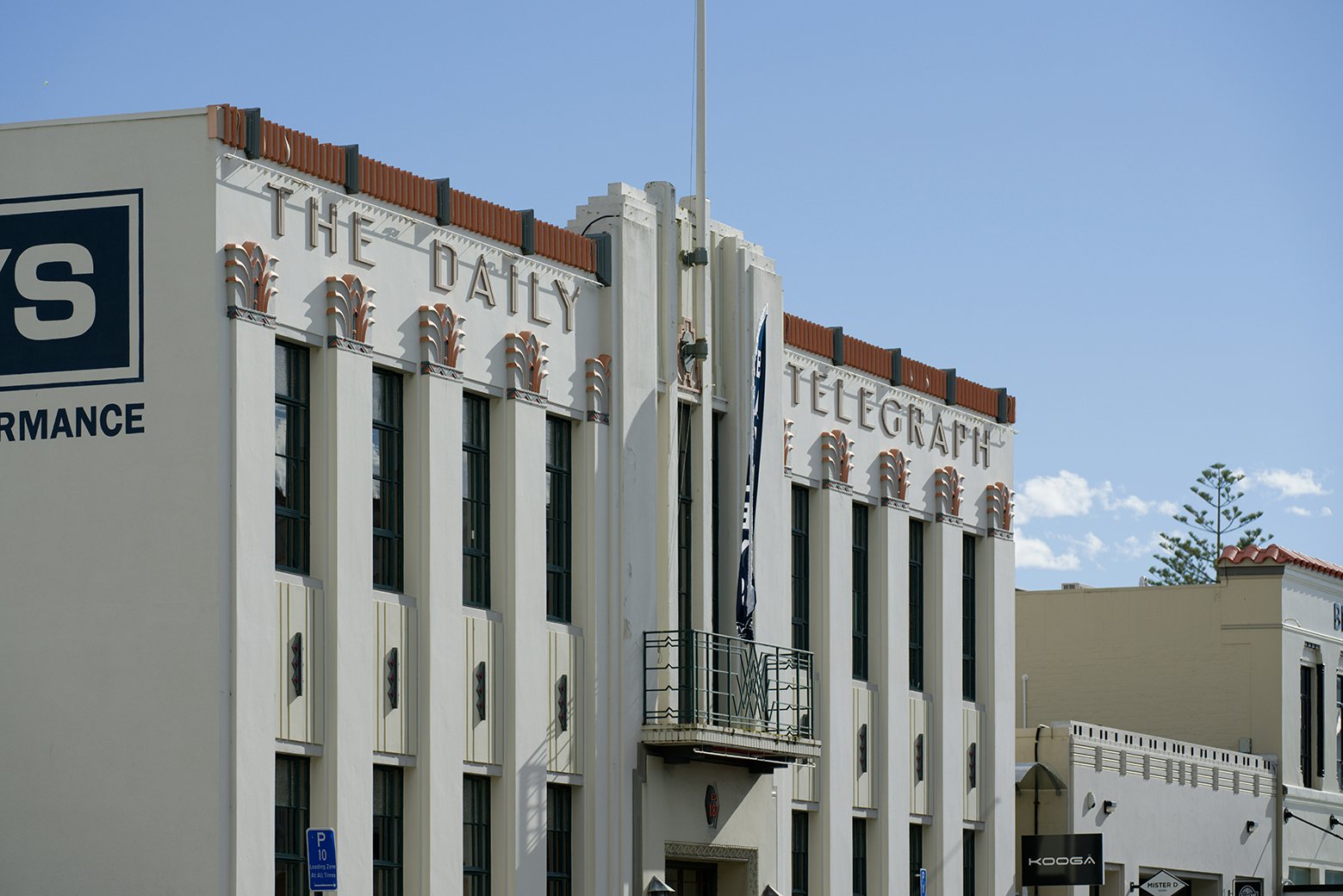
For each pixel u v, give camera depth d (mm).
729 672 34219
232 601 26359
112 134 27109
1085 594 55875
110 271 26984
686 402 35406
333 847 24250
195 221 26734
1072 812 45156
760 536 36312
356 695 28109
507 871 30562
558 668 32031
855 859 39062
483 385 30953
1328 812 55906
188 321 26656
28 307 27203
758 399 35812
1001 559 43750
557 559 32500
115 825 26203
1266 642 53812
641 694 33469
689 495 35375
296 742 27297
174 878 25938
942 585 41719
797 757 35188
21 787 26516
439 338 29984
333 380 28156
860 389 39875
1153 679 54844
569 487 32844
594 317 33438
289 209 27781
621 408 33375
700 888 35719
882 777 39500
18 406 27125
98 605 26625
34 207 27250
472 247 30875
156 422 26656
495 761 30672
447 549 29891
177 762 26109
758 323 36344
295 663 27344
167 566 26438
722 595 35906
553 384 32250
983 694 43031
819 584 38312
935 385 42125
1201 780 50438
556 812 32062
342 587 28000
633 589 33469
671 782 33906
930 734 41281
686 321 35312
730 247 36562
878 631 39844
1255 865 52531
